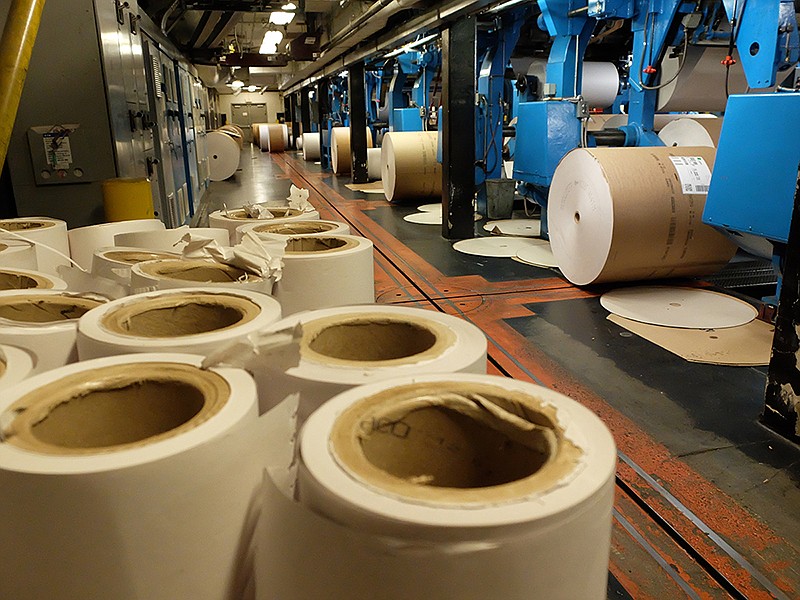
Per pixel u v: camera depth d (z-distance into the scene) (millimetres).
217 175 10875
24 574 604
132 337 916
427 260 4637
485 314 3340
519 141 4930
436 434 724
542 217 5223
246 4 7305
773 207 2479
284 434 721
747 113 2584
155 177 4336
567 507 511
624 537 1557
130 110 3674
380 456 691
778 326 1990
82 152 3189
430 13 5199
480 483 746
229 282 1345
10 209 3402
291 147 21938
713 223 2818
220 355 799
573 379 2486
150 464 582
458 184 5305
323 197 8578
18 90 1894
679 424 2109
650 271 3551
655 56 3924
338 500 510
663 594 1369
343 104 12852
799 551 1496
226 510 655
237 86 23031
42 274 1411
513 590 510
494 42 5820
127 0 3771
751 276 3951
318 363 834
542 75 5742
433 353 875
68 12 3008
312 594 529
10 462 577
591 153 3475
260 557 587
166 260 1454
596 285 3781
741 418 2145
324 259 1408
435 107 8414
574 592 557
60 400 724
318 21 10695
